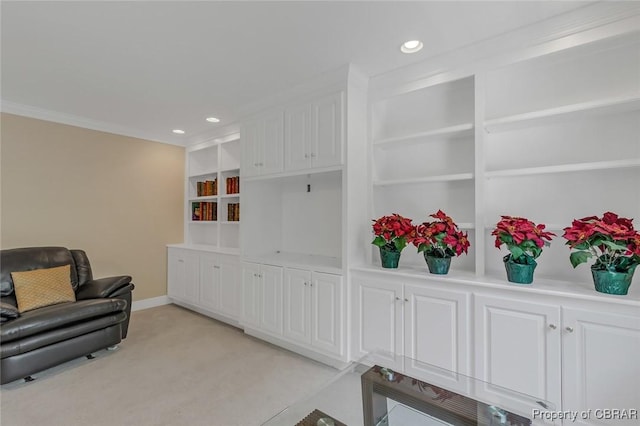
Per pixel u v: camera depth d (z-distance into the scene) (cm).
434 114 240
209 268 361
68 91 270
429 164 242
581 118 183
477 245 196
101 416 185
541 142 196
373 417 142
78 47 200
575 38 168
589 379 148
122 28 180
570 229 155
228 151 393
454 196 231
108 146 371
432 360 194
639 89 168
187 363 252
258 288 296
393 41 193
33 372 221
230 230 400
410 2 157
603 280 150
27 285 258
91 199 357
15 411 189
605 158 177
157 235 415
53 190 330
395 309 210
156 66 225
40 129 321
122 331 295
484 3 158
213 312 358
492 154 213
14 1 155
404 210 252
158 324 345
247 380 226
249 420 182
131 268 390
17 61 218
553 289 160
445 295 190
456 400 147
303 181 323
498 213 210
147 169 405
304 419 141
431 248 202
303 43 195
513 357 167
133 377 230
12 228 305
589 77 182
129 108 312
